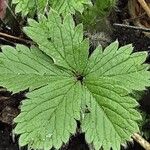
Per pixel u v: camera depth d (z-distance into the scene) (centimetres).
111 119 27
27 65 28
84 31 32
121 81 27
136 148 30
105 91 27
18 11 31
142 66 28
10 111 31
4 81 27
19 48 28
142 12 35
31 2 31
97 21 33
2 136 31
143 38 34
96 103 27
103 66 28
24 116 27
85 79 28
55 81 28
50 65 28
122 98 27
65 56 28
